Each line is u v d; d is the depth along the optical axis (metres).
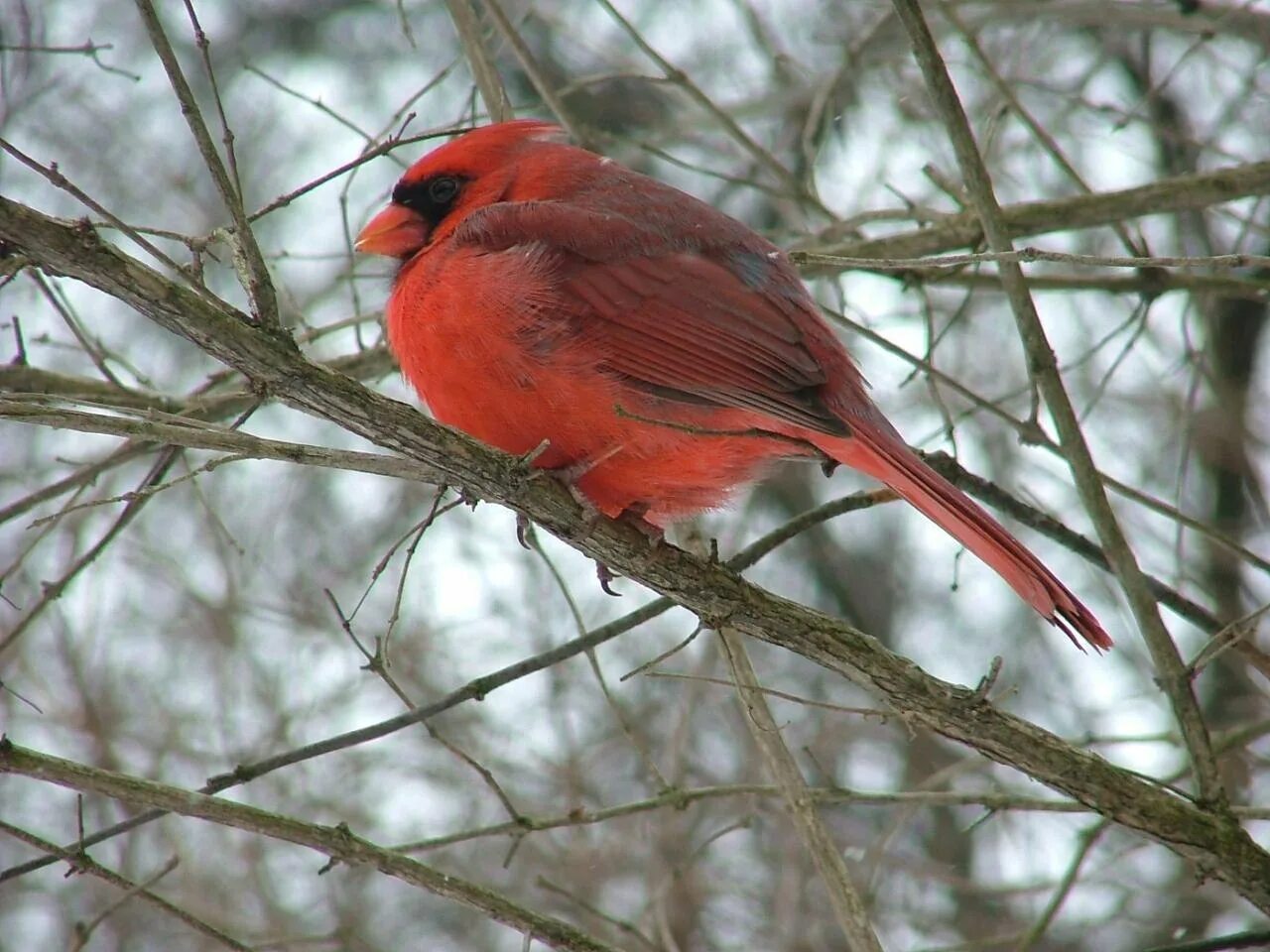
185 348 12.73
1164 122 11.77
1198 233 12.64
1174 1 11.23
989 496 8.53
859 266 6.86
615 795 11.71
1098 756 6.96
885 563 13.66
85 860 6.76
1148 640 7.08
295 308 9.18
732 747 12.10
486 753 11.51
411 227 8.53
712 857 11.44
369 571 12.01
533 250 7.65
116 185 13.14
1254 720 11.46
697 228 8.04
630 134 13.45
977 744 6.95
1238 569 12.23
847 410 7.78
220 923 10.67
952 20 9.78
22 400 6.22
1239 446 12.23
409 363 7.73
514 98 13.74
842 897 7.71
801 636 7.04
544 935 7.03
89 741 11.34
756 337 7.66
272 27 14.23
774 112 12.66
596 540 6.91
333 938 8.77
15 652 10.62
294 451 6.27
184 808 6.70
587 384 7.37
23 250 5.72
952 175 11.56
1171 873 11.12
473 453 6.58
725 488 7.81
